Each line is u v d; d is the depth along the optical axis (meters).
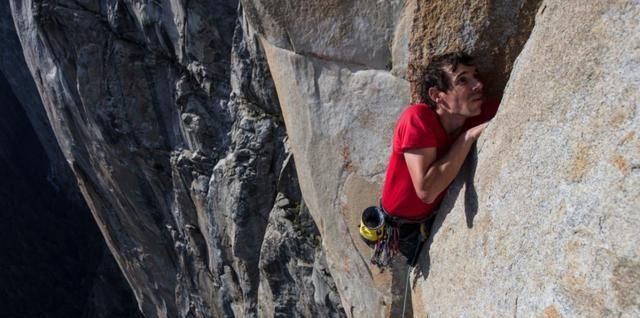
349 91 4.29
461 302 3.00
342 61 4.25
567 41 2.28
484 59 3.00
